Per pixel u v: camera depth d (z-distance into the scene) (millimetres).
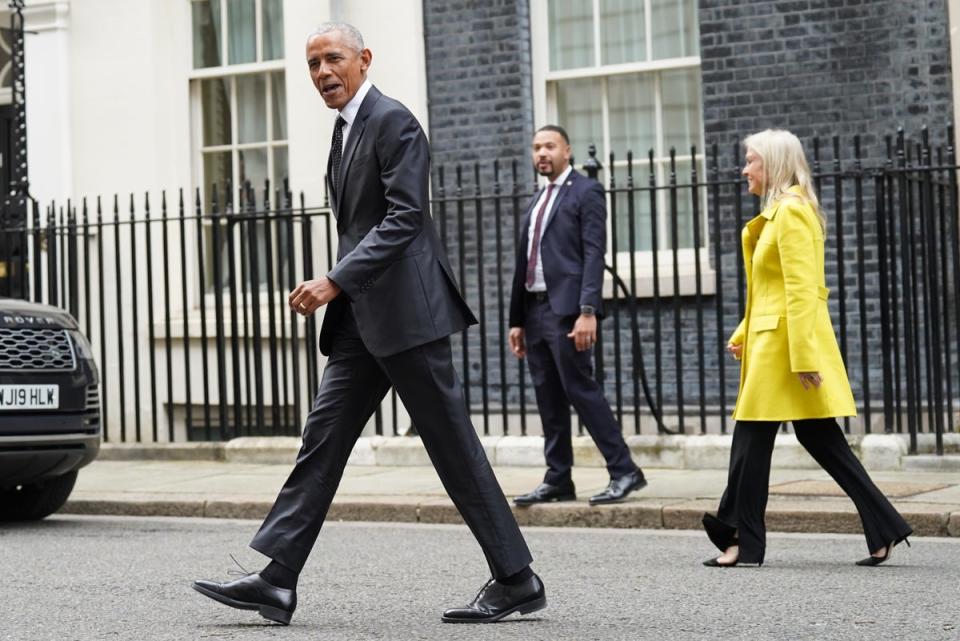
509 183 10539
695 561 6273
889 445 8680
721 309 9133
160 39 11727
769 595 5324
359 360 4832
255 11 11625
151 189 11664
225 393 10422
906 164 9016
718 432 10039
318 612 5105
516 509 7746
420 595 5473
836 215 8742
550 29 10703
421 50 10750
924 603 5094
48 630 4832
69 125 11883
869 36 9594
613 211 9195
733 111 9922
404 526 7773
